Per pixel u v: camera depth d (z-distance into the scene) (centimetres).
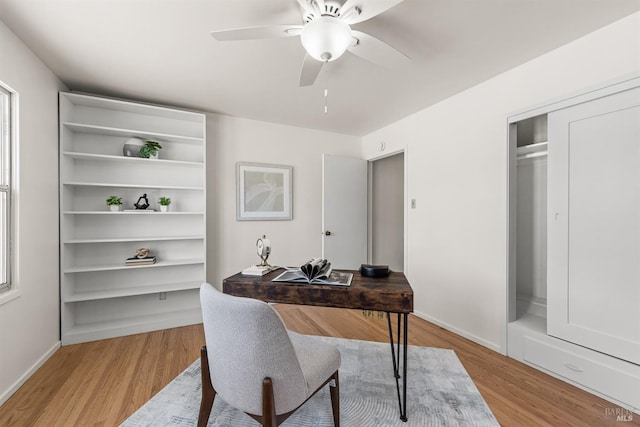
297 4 159
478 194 256
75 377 197
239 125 351
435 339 262
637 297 166
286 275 176
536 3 157
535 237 259
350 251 402
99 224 285
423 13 165
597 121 181
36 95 210
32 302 202
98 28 179
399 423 153
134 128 298
